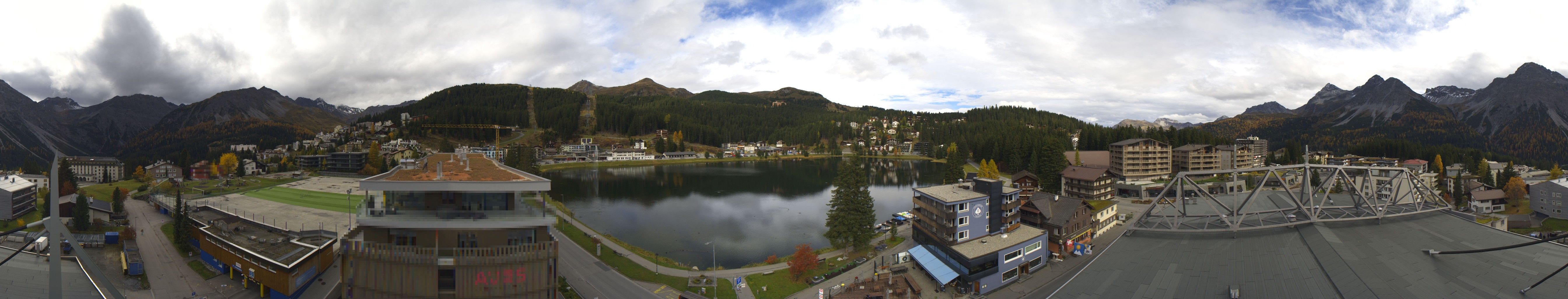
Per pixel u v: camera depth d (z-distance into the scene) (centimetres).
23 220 7994
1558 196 8844
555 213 3741
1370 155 17975
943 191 6378
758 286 5394
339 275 5756
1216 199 6266
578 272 5775
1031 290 5284
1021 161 15788
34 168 13662
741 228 9169
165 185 11738
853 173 6838
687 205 11888
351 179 14325
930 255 5869
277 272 5166
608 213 10750
